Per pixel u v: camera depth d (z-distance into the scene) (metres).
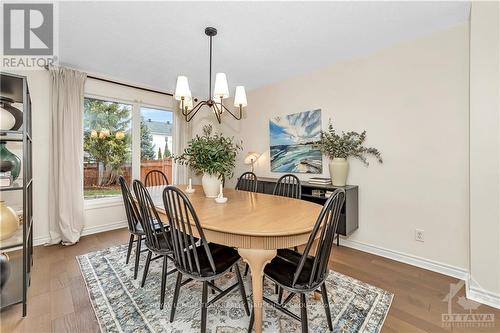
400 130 2.45
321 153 3.12
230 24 2.08
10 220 1.69
